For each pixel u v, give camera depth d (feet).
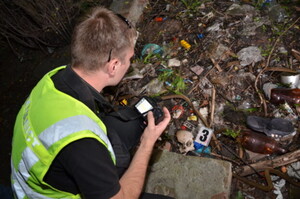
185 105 10.01
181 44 11.67
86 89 4.63
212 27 11.68
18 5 13.17
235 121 9.36
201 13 12.38
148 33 12.62
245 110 9.52
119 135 6.07
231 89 10.05
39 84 4.88
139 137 6.33
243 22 11.54
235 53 10.86
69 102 4.42
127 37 4.73
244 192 8.13
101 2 14.07
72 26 13.65
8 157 11.42
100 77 4.86
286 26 11.12
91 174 4.03
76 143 4.04
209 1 12.68
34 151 4.17
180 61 11.18
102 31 4.50
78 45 4.57
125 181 4.85
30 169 4.26
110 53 4.61
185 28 12.18
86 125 4.16
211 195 7.57
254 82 10.01
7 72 14.10
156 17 13.08
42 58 14.06
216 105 9.84
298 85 9.55
